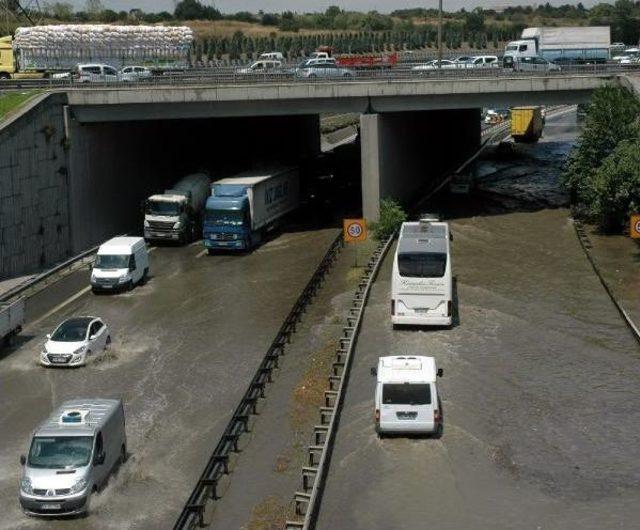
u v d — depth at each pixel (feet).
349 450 100.48
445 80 210.38
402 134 239.91
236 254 201.98
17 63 272.72
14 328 141.79
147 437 107.55
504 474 94.73
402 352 130.93
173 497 93.20
